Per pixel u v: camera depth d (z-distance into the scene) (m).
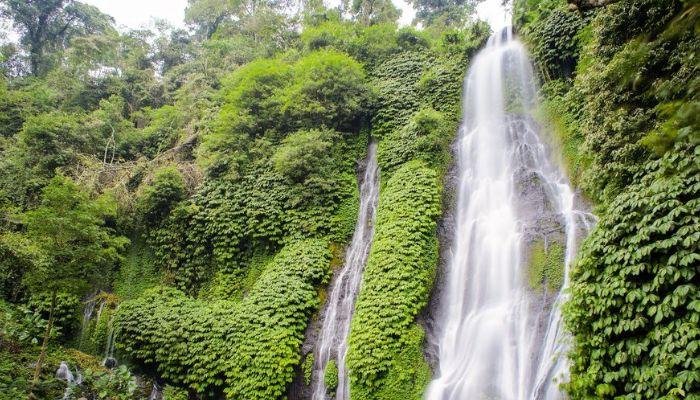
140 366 12.79
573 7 7.00
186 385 12.09
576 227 10.51
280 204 15.31
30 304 14.11
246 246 15.34
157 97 25.06
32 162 17.25
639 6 8.52
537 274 10.38
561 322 9.09
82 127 18.72
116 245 11.66
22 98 21.69
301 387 11.25
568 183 11.88
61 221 9.76
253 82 17.70
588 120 10.24
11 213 12.94
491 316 10.56
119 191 16.27
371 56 19.41
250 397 10.76
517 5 17.64
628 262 6.64
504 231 11.85
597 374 6.62
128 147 20.31
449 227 12.95
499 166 13.88
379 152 15.71
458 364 10.29
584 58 11.39
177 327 12.74
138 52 28.00
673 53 7.48
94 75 24.56
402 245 11.98
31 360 11.58
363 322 10.88
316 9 23.88
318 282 13.17
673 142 6.77
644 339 6.19
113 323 13.66
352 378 10.20
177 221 16.14
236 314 12.59
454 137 15.33
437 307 11.54
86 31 31.05
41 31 30.28
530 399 8.81
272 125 17.56
